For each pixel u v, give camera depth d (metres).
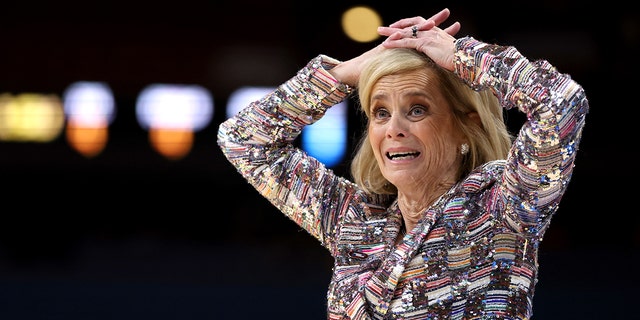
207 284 17.22
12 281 16.66
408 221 5.66
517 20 23.77
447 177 5.55
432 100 5.46
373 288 5.43
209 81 25.08
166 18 25.08
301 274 18.91
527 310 5.31
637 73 23.81
